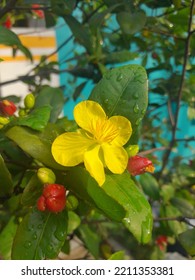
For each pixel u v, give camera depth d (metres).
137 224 0.09
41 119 0.10
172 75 0.22
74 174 0.10
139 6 0.18
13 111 0.12
